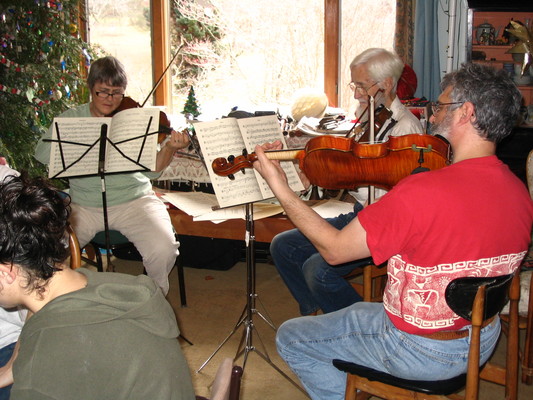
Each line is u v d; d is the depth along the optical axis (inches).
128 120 89.3
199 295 120.9
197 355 96.9
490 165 51.9
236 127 76.6
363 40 164.2
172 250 103.4
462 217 49.4
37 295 34.5
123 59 178.1
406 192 50.4
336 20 162.9
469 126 52.6
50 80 148.9
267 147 77.1
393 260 54.2
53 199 34.8
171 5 173.2
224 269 134.5
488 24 146.1
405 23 151.5
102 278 36.9
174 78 178.2
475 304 50.8
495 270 51.8
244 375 91.4
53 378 31.0
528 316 84.4
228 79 177.0
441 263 50.9
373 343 58.1
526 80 144.6
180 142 99.7
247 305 88.4
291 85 173.8
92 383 31.8
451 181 50.6
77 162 89.2
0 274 33.2
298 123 146.2
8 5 141.1
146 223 104.1
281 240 94.7
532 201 54.1
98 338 32.6
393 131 88.0
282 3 168.2
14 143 141.9
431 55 151.4
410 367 55.5
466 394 53.6
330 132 137.6
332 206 105.0
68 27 157.0
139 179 108.3
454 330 53.9
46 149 103.7
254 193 77.1
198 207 104.7
